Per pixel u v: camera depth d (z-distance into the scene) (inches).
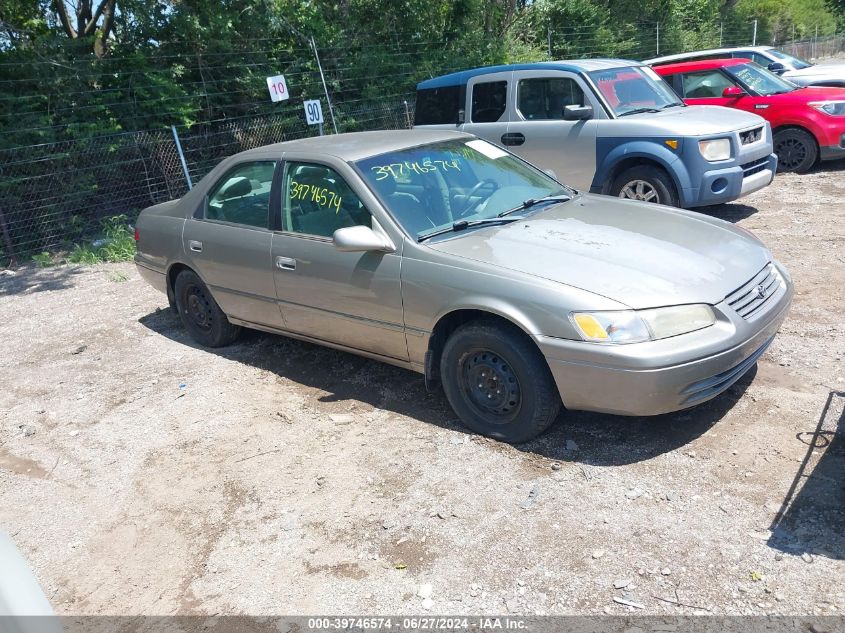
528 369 147.8
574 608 111.9
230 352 228.7
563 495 138.7
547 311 142.9
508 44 775.1
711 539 122.6
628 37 986.7
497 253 158.4
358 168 180.5
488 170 196.9
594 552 122.9
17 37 451.5
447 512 138.0
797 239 287.6
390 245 168.1
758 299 153.9
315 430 175.0
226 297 215.8
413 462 155.9
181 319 239.9
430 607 115.7
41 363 239.0
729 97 430.0
